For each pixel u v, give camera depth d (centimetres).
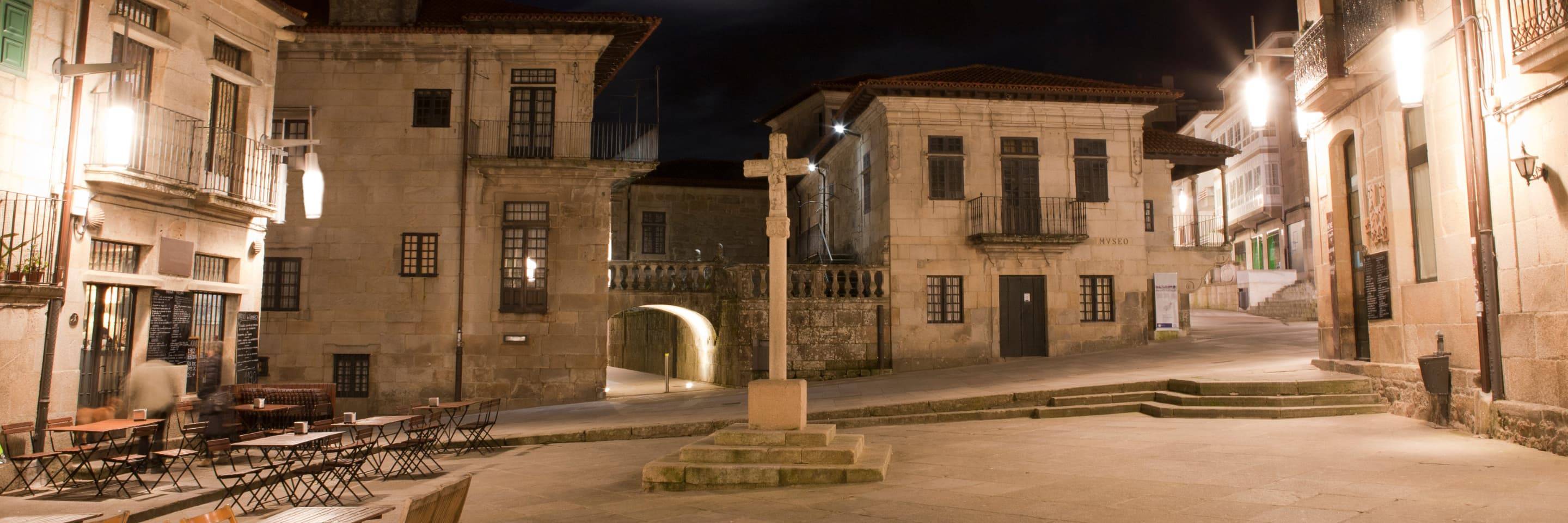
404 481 1006
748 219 3166
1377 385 1290
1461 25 1014
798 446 914
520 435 1318
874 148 2422
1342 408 1262
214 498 913
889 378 2050
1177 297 2470
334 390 1352
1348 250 1420
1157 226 2580
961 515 687
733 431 941
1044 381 1672
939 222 2280
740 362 2148
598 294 1975
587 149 1983
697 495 838
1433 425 1116
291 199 1970
